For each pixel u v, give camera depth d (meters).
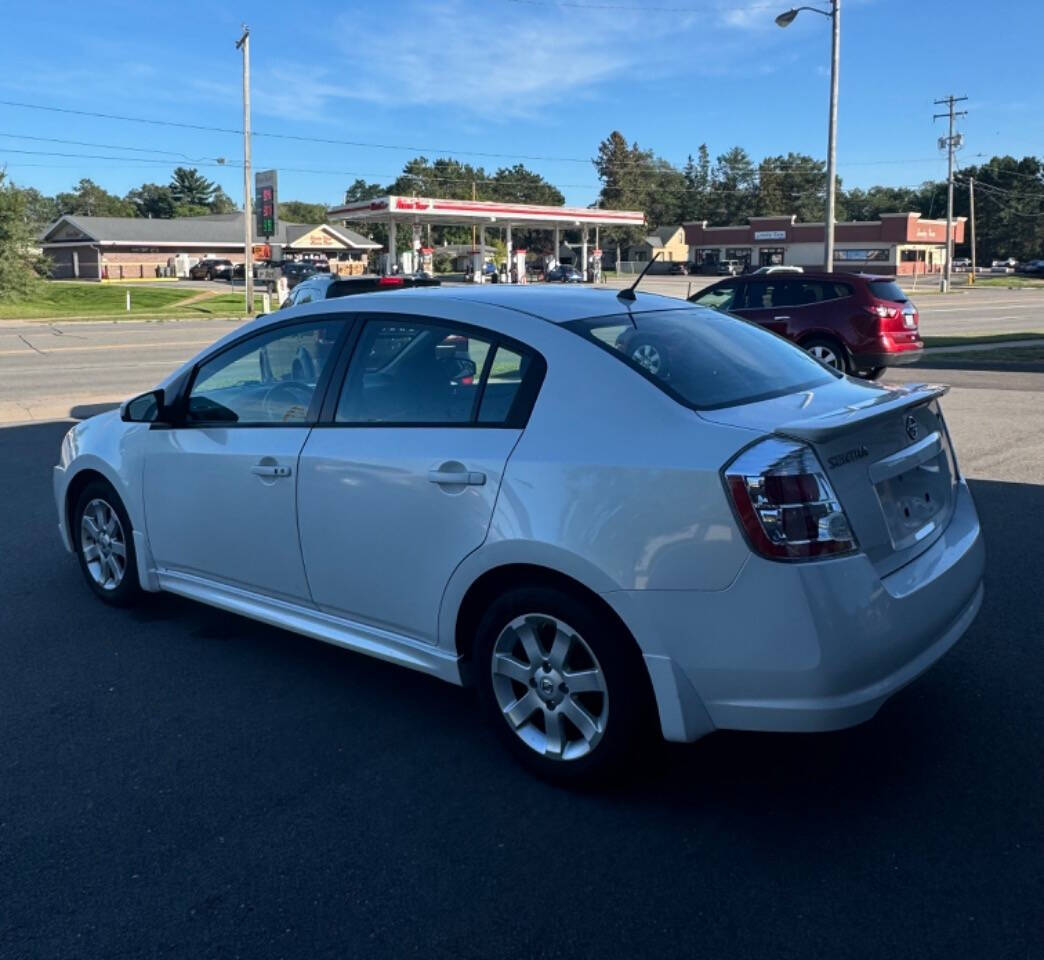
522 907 2.86
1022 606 5.13
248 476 4.28
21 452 9.85
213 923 2.81
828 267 29.16
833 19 27.92
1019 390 13.24
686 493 3.06
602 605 3.26
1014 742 3.78
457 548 3.56
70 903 2.90
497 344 3.67
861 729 3.92
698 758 3.72
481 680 3.65
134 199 163.62
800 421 3.12
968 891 2.89
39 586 5.77
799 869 3.01
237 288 61.19
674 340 3.79
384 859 3.10
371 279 12.68
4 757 3.76
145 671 4.57
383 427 3.87
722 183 132.88
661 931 2.74
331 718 4.09
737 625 3.01
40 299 49.75
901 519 3.40
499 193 129.00
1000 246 123.12
